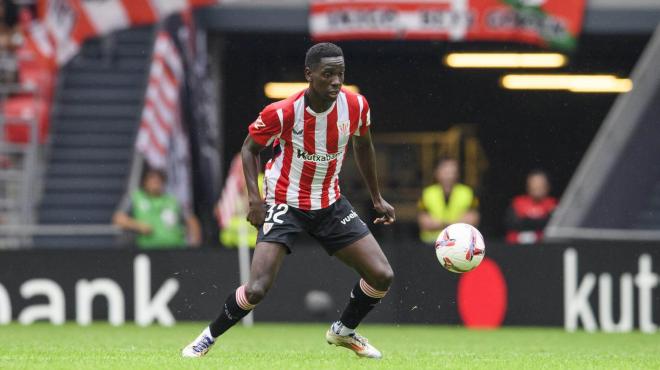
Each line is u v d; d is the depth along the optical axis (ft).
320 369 75.61
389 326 160.04
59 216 214.90
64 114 223.92
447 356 95.40
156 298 161.27
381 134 290.76
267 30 212.23
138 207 177.06
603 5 206.28
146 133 210.38
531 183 184.34
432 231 183.93
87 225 214.90
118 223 175.63
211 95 220.43
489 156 298.56
